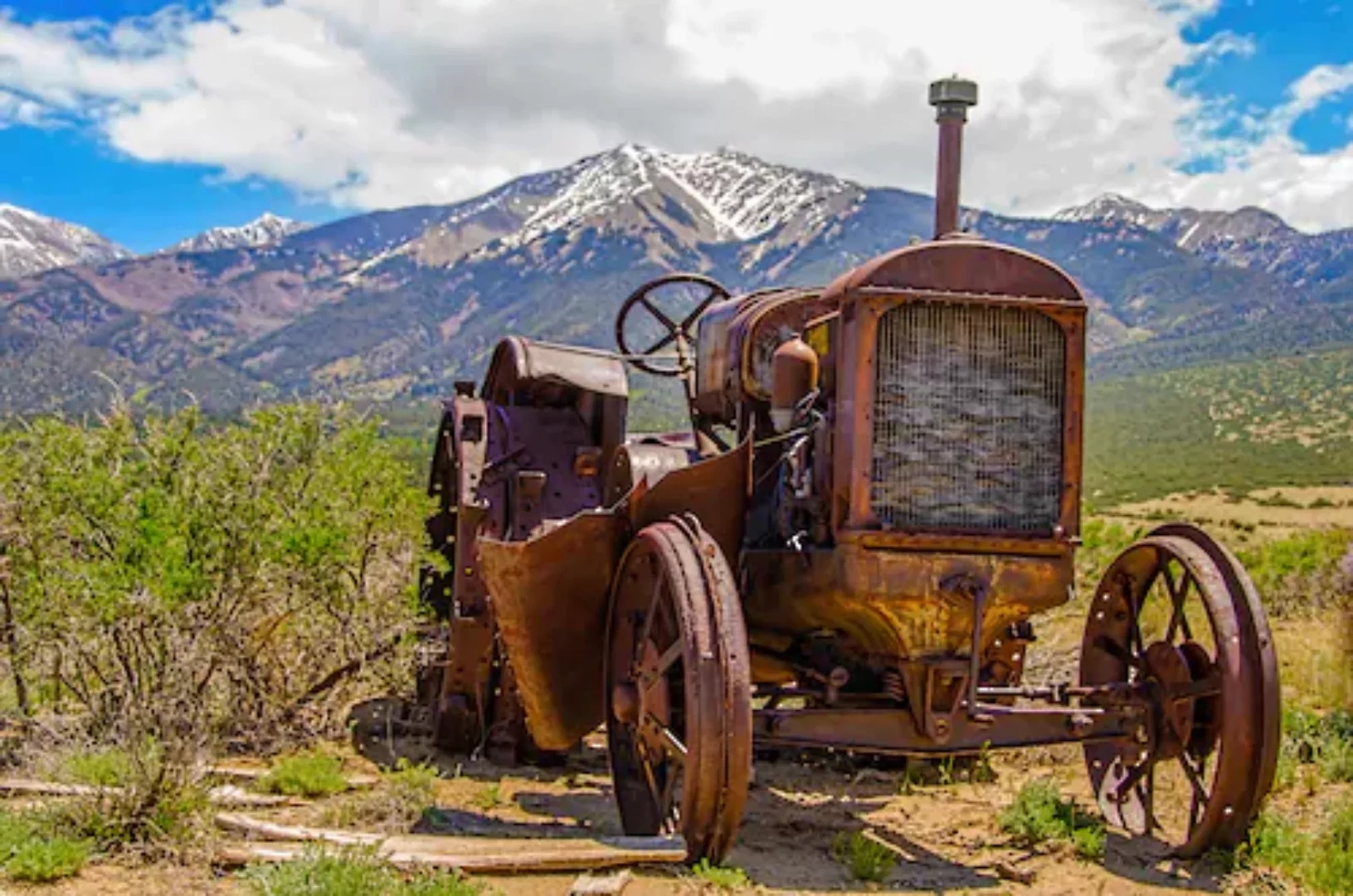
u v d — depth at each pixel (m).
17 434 7.46
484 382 9.07
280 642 8.40
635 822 6.11
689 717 5.24
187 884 4.95
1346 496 69.94
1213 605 5.82
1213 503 66.88
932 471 5.75
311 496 8.23
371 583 8.62
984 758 7.73
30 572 7.36
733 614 5.35
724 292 9.31
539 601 6.37
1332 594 12.30
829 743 5.77
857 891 5.41
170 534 7.42
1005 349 5.84
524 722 7.75
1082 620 12.07
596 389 8.34
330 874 4.79
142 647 7.47
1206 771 7.39
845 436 5.76
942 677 5.81
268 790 6.73
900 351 5.76
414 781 6.74
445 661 8.17
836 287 6.07
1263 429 142.25
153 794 5.47
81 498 7.41
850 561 5.66
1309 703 8.90
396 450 8.89
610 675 6.38
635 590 6.26
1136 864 5.92
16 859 4.98
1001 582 5.70
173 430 7.87
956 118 6.51
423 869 5.02
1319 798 6.88
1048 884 5.61
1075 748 8.15
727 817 5.26
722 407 7.46
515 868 5.22
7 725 7.47
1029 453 5.83
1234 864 5.77
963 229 6.48
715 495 6.33
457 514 7.99
